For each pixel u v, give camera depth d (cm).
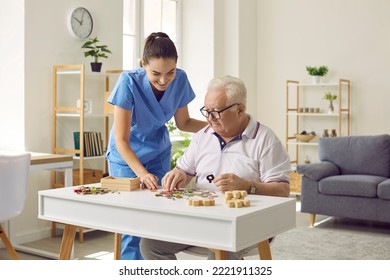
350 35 670
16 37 436
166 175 234
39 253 404
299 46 701
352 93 671
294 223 209
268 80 721
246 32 698
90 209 210
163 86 249
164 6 652
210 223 180
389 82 650
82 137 445
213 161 242
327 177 499
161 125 286
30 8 436
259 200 205
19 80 436
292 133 709
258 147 236
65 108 448
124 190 229
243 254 234
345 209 486
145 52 242
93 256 403
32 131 441
